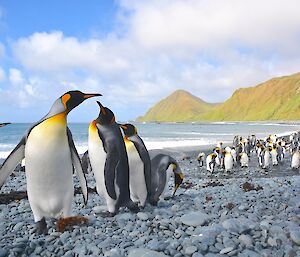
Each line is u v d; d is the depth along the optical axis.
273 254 1.78
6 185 4.52
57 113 1.95
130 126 2.68
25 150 1.96
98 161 2.35
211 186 4.68
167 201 3.21
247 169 8.20
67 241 2.00
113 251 1.80
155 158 3.17
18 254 1.85
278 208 2.75
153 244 1.85
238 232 2.01
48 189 2.00
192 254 1.75
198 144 15.80
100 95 2.07
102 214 2.48
